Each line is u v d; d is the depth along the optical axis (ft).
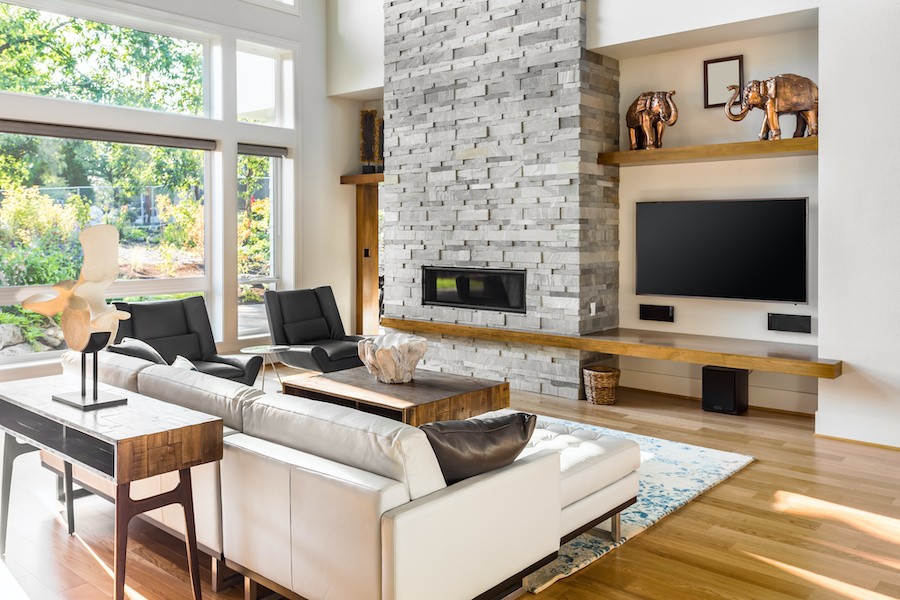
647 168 20.21
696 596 9.05
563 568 9.72
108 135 20.66
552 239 19.69
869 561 10.03
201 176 23.35
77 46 20.22
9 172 19.06
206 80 23.27
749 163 18.37
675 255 19.57
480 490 7.83
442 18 21.79
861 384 15.40
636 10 18.11
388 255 24.09
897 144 14.55
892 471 13.75
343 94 25.98
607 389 18.88
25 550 10.28
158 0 21.25
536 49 19.63
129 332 17.21
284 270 25.62
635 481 10.91
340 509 7.33
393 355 14.75
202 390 9.77
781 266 17.79
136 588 9.21
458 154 21.68
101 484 10.62
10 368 18.92
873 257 14.99
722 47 18.61
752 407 18.70
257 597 8.82
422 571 7.18
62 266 20.26
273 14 24.35
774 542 10.66
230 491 8.67
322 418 8.17
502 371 21.33
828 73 15.25
